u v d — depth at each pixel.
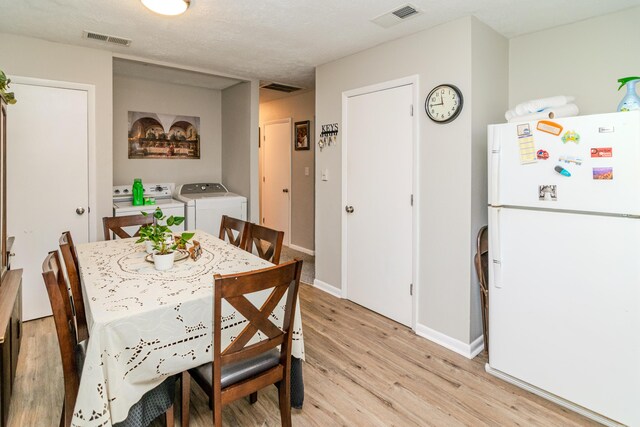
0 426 1.65
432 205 2.74
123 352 1.39
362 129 3.29
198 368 1.64
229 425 1.88
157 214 2.19
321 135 3.74
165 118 4.58
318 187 3.83
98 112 3.30
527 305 2.13
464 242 2.55
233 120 4.77
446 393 2.15
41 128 3.06
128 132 4.32
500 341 2.27
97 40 3.03
